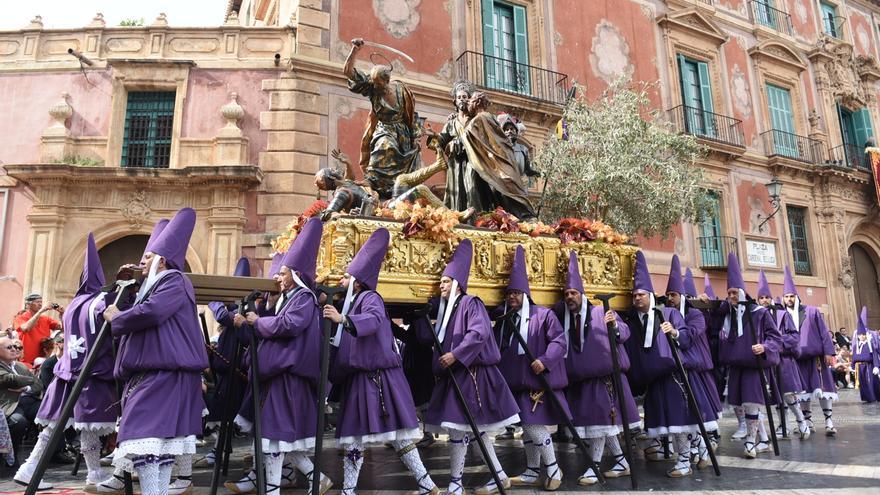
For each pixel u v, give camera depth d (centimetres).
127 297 415
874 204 2105
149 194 1172
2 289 1116
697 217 1377
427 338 450
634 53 1753
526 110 1466
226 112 1203
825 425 772
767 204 1895
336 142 1257
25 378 597
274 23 1620
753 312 605
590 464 457
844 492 420
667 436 570
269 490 377
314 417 387
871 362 1191
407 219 474
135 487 452
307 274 400
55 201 1138
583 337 489
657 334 510
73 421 452
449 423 402
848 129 2241
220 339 550
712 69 1903
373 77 587
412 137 621
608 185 1205
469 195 581
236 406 507
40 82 1229
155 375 335
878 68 2344
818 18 2280
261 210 1177
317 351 391
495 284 503
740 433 670
